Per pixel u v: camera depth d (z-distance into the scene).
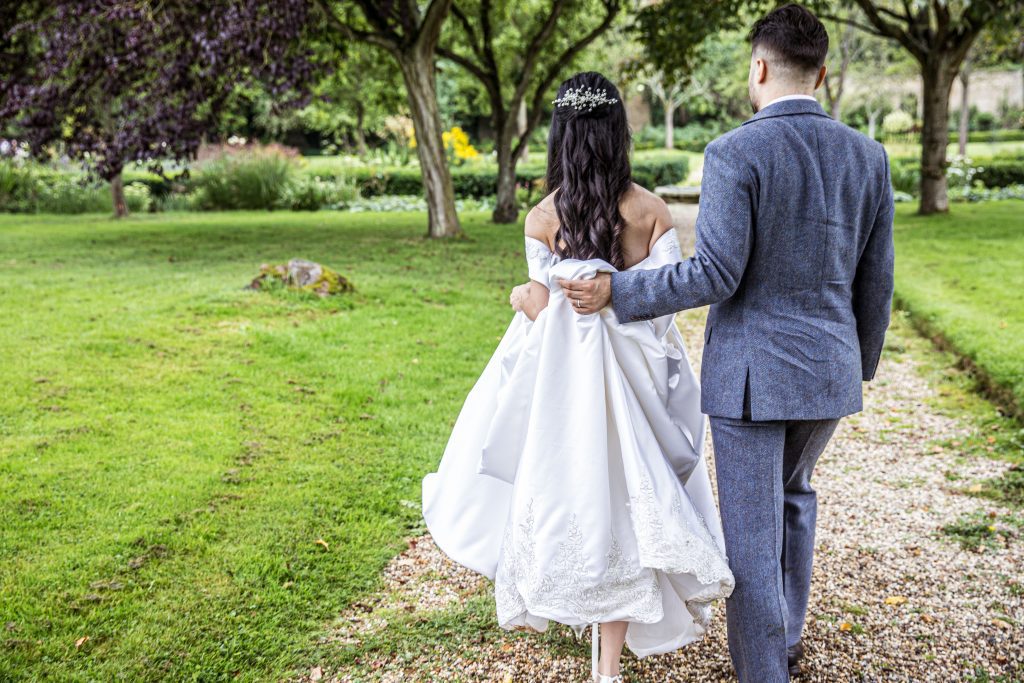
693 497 2.14
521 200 19.31
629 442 1.92
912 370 5.53
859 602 2.63
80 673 2.15
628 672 2.25
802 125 1.85
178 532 2.97
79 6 9.08
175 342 5.52
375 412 4.43
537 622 2.10
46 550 2.79
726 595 1.91
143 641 2.32
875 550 3.00
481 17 14.64
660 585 2.05
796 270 1.85
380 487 3.48
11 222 14.89
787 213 1.83
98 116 11.56
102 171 10.30
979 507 3.34
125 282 7.64
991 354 5.21
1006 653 2.32
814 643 2.39
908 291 7.63
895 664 2.28
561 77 17.05
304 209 19.30
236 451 3.78
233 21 8.76
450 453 2.23
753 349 1.88
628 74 14.38
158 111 9.77
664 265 1.93
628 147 2.04
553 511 1.92
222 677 2.20
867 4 14.38
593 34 14.83
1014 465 3.75
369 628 2.46
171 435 3.94
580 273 1.90
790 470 2.09
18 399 4.30
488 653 2.33
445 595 2.66
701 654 2.34
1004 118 39.34
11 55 10.46
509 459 2.04
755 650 1.91
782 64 1.89
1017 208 16.28
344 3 12.31
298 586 2.66
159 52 9.78
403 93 17.30
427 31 11.11
